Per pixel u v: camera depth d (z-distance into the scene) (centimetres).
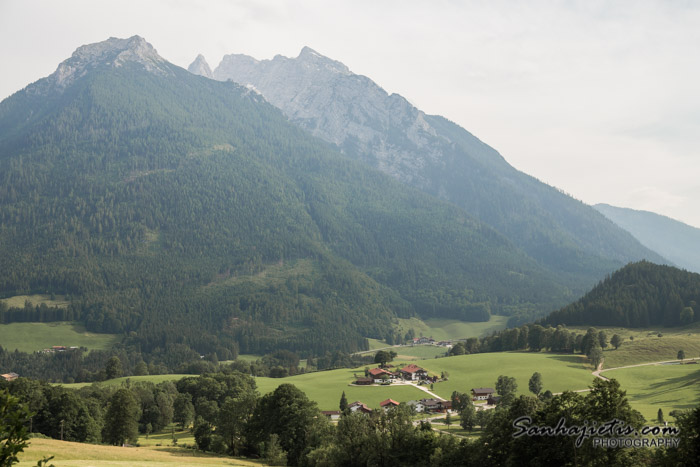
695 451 6788
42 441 11806
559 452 7894
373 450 10644
